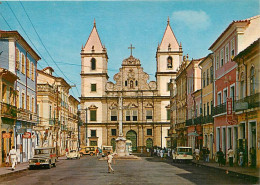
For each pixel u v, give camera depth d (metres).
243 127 29.84
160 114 83.06
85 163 39.12
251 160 27.33
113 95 84.19
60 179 20.86
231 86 32.41
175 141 68.06
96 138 82.62
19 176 23.64
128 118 83.56
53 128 53.97
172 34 84.06
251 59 27.55
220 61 36.34
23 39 36.19
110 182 18.77
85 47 84.12
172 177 21.67
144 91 84.00
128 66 84.94
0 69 30.58
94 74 83.44
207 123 40.72
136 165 34.84
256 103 25.55
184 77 56.34
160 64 83.50
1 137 30.88
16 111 34.16
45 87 51.16
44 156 30.73
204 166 31.62
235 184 17.69
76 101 81.56
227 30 32.69
